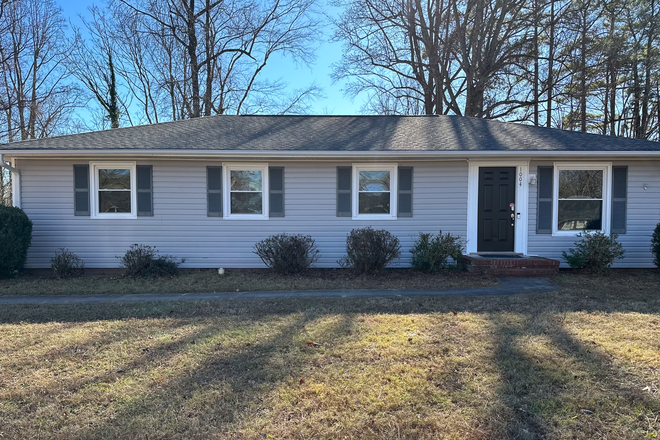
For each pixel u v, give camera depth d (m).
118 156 8.93
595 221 9.27
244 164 9.49
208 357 4.09
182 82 23.30
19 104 20.25
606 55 18.95
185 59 23.03
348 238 8.90
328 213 9.53
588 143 8.92
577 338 4.48
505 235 9.40
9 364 3.98
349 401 3.17
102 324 5.33
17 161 9.15
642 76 19.81
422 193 9.45
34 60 22.14
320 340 4.54
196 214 9.48
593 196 9.24
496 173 9.36
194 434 2.78
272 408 3.10
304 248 8.88
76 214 9.30
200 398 3.26
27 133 21.80
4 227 8.30
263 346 4.38
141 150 8.62
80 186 9.27
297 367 3.82
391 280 8.20
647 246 9.17
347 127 10.77
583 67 19.05
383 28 22.34
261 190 9.56
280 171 9.50
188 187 9.43
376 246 8.48
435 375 3.61
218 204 9.47
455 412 3.02
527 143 8.98
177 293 7.41
